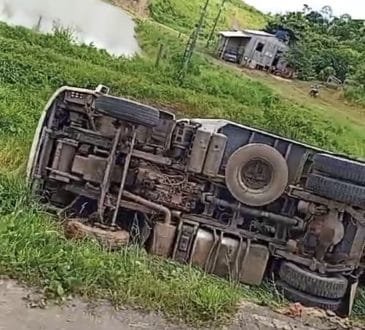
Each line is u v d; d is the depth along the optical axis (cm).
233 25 6178
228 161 770
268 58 4381
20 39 2438
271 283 765
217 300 627
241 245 764
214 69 3356
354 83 4084
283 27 5066
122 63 2605
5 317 530
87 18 4003
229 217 787
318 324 673
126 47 3438
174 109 2014
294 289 742
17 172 860
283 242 772
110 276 614
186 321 593
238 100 2711
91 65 2269
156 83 2442
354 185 729
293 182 790
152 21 5066
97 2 4881
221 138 772
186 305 609
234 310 634
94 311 571
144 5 5338
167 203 777
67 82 1750
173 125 790
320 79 4372
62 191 802
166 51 3422
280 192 768
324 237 748
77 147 791
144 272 645
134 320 575
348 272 765
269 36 4416
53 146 802
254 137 796
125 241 727
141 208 777
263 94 2989
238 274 758
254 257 761
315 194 757
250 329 611
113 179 780
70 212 788
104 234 717
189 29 5322
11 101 1309
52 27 3145
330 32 5509
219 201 778
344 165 730
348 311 745
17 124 1135
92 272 611
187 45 3622
